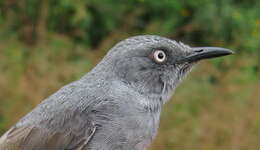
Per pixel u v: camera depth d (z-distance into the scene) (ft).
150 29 62.75
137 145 26.00
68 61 54.60
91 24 64.90
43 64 50.44
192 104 49.39
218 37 65.05
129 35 61.93
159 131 46.44
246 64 56.70
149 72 27.04
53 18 64.08
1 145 27.14
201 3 65.51
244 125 47.24
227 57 56.44
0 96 47.24
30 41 59.47
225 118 47.91
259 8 67.26
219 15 65.05
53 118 26.50
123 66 26.66
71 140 26.11
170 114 47.70
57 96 26.91
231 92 51.01
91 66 53.62
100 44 61.82
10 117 46.70
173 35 64.03
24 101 47.29
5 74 48.57
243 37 63.87
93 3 64.85
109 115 25.85
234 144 46.32
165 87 27.55
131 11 65.46
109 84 26.43
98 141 25.84
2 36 57.77
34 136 26.55
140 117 26.08
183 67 27.96
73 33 63.26
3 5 62.95
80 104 26.30
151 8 65.92
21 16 62.39
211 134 46.55
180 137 46.01
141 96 26.71
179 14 66.03
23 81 48.29
